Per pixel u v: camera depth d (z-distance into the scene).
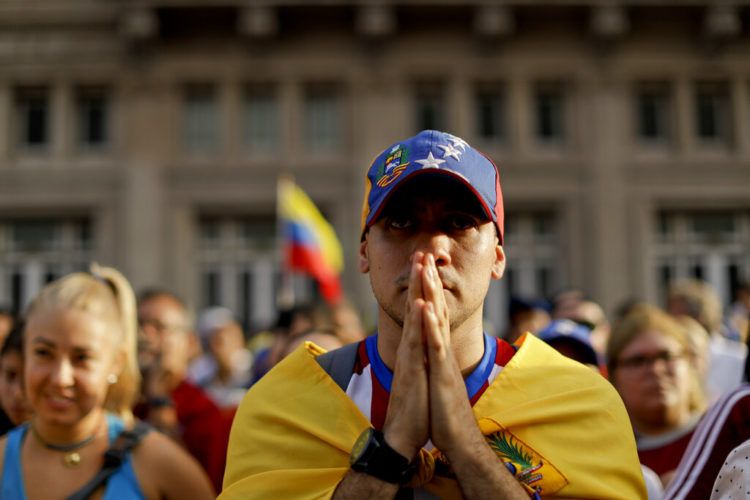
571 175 18.53
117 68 18.61
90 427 2.71
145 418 4.28
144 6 18.00
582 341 3.91
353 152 18.42
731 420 2.52
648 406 3.53
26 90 18.81
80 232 18.80
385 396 1.99
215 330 8.12
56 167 18.42
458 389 1.79
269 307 18.58
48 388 2.60
